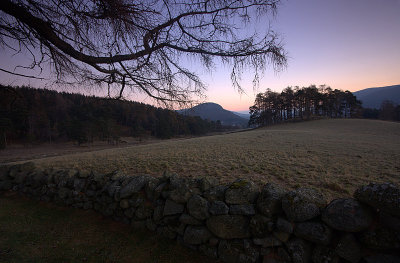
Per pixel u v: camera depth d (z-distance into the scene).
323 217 2.01
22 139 49.59
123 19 1.48
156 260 2.48
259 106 66.12
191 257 2.54
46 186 4.58
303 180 5.41
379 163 7.69
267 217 2.30
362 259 1.82
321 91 60.47
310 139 17.66
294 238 2.14
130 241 2.88
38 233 3.10
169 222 2.92
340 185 4.83
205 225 2.64
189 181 3.03
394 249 1.71
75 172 4.65
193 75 2.04
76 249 2.69
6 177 5.34
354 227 1.83
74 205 4.10
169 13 1.70
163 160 8.98
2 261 2.41
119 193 3.47
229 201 2.53
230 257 2.39
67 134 49.88
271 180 5.42
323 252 1.98
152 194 3.22
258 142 16.28
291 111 67.19
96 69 1.83
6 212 3.91
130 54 1.75
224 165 7.51
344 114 73.44
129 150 15.14
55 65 1.90
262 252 2.26
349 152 10.38
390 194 1.74
